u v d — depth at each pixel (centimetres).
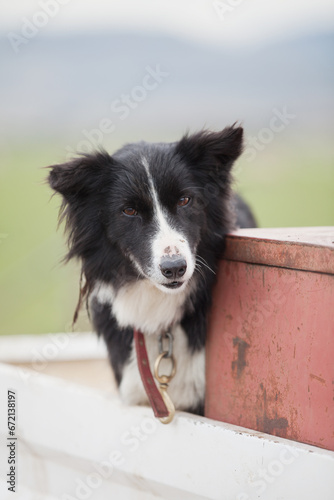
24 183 1149
